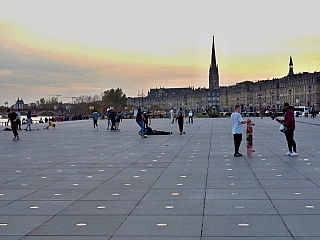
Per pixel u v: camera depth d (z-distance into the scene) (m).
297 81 182.38
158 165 17.61
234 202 10.70
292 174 14.80
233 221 8.99
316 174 14.73
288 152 20.48
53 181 14.03
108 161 19.11
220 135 36.34
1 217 9.56
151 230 8.46
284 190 12.09
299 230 8.31
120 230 8.48
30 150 24.84
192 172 15.61
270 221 8.94
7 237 8.15
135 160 19.36
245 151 22.67
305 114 105.88
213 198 11.19
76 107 192.62
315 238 7.85
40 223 9.05
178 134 38.34
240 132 20.28
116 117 47.59
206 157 20.17
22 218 9.46
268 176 14.48
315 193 11.64
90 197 11.50
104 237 8.08
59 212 9.93
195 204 10.55
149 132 38.03
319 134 35.88
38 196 11.70
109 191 12.27
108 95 199.12
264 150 22.86
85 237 8.09
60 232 8.41
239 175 14.78
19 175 15.40
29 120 49.88
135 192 12.08
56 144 29.14
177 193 11.88
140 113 34.62
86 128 55.00
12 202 11.00
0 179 14.55
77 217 9.48
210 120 84.62
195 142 29.06
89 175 15.18
